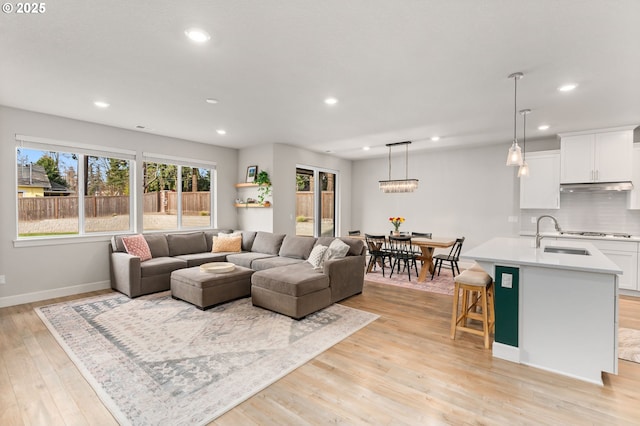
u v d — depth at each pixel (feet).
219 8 6.26
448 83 10.11
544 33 7.15
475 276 9.82
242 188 21.52
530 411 6.53
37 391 7.07
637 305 13.24
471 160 21.01
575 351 7.89
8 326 10.68
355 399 6.89
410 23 6.79
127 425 6.02
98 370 7.95
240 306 12.86
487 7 6.22
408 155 23.63
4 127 12.62
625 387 7.43
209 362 8.38
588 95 11.05
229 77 9.69
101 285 15.39
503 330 8.75
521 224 19.26
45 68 9.04
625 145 14.99
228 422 6.14
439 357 8.78
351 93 11.07
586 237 15.47
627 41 7.43
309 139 18.62
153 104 12.26
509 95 11.16
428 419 6.25
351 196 26.58
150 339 9.75
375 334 10.27
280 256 17.06
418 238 18.58
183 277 13.07
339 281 13.41
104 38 7.41
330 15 6.50
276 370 8.01
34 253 13.47
